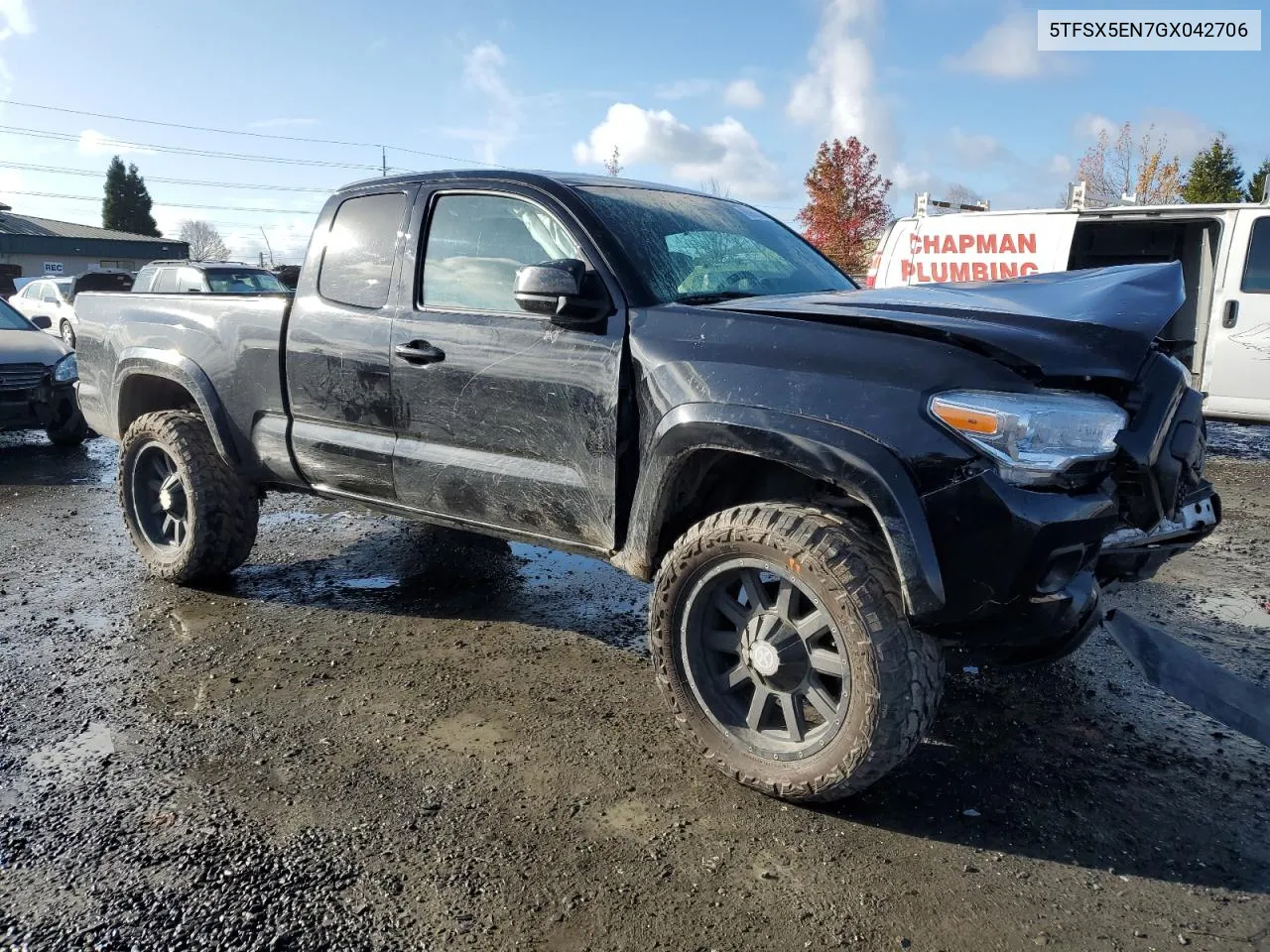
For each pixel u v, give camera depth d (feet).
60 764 9.75
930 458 7.96
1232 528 19.44
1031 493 7.84
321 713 10.97
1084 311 8.61
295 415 13.39
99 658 12.50
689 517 10.14
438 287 11.89
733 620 9.44
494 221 11.55
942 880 7.95
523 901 7.64
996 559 7.84
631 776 9.60
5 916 7.40
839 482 8.28
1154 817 8.89
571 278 9.79
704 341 9.40
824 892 7.77
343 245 12.98
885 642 8.23
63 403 28.48
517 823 8.73
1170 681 11.29
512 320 11.01
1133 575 10.34
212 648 12.91
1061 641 8.51
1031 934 7.28
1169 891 7.82
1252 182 121.19
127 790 9.24
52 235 170.60
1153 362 9.14
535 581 15.98
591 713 11.04
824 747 8.73
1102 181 103.45
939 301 9.41
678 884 7.88
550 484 10.77
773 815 8.91
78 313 16.72
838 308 9.35
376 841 8.44
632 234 10.91
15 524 19.83
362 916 7.45
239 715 10.89
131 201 257.75
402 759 9.93
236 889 7.76
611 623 14.06
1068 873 8.05
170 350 14.74
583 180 11.89
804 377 8.63
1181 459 9.15
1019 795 9.27
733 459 9.66
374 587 15.57
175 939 7.17
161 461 15.48
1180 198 102.58
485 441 11.32
